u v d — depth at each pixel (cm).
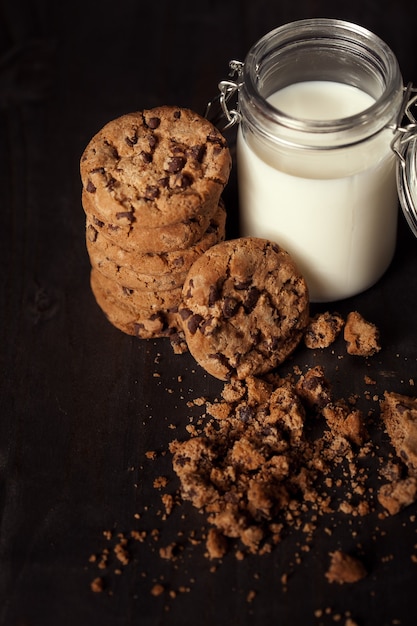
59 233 73
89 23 84
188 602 58
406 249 70
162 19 84
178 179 62
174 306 65
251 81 63
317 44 65
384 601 57
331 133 61
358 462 62
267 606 57
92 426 64
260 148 64
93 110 79
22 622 58
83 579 59
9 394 66
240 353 64
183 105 79
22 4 85
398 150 63
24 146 78
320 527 60
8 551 60
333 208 64
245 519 59
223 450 62
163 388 65
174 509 61
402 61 79
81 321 69
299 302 65
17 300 70
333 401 64
